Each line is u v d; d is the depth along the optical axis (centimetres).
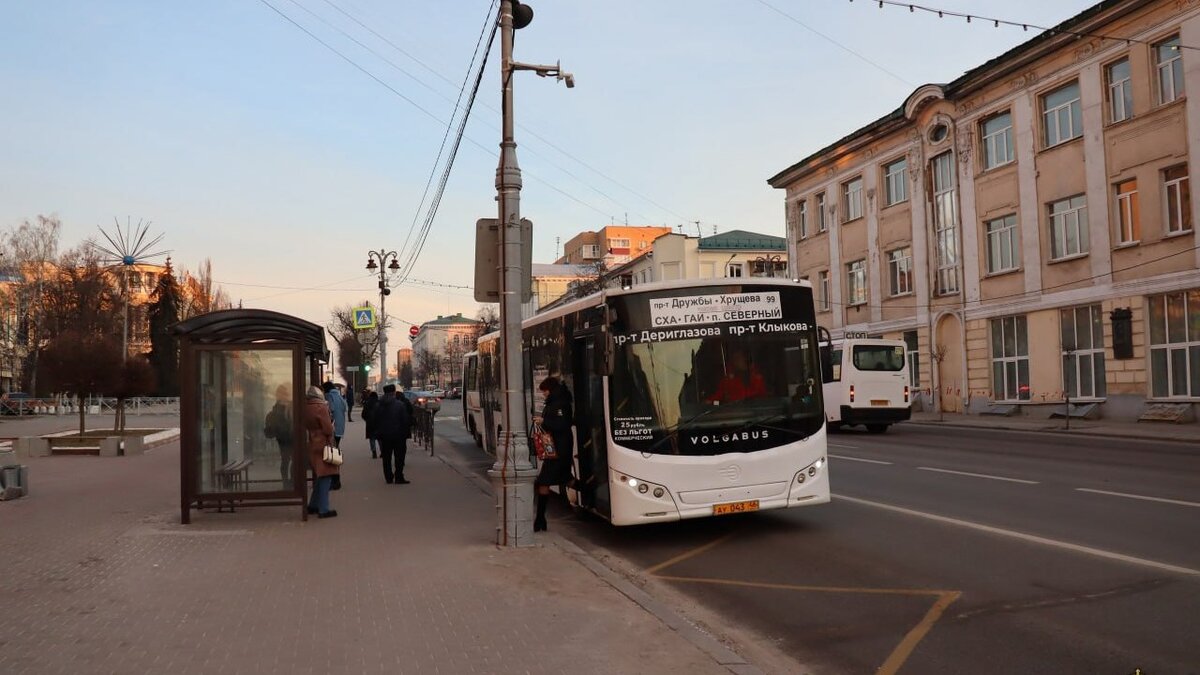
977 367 3409
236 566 846
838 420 2616
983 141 3400
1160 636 588
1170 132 2586
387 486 1543
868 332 4091
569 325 1183
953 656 574
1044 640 593
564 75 1014
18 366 7194
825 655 594
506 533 939
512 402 962
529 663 545
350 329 6594
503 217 982
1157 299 2669
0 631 620
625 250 11100
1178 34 2575
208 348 1152
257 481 1155
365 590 742
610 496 999
